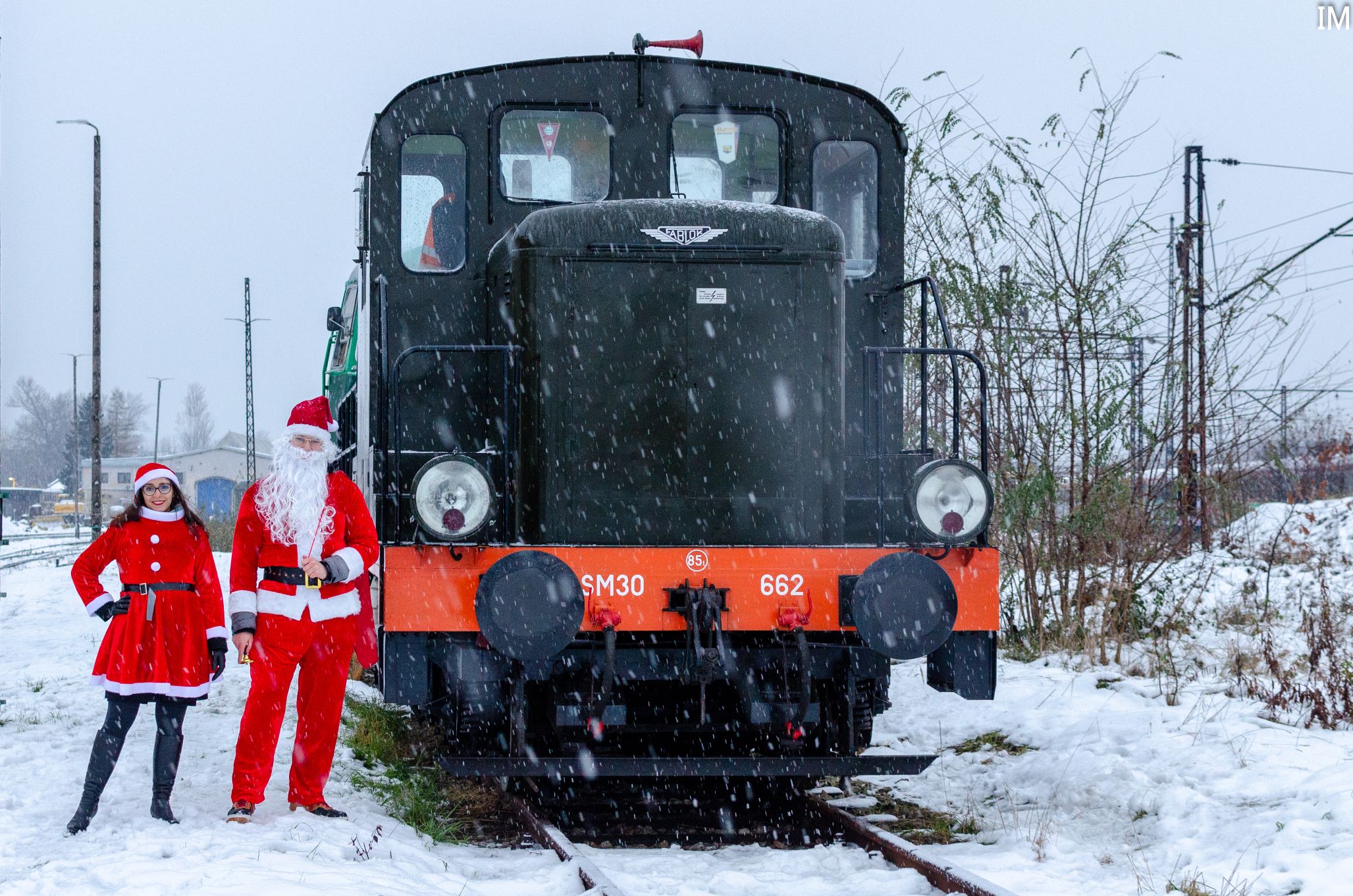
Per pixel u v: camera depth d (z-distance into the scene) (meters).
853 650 6.42
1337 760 6.41
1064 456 10.83
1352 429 12.52
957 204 10.87
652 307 6.44
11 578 24.66
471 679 6.12
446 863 5.23
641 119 7.24
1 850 4.90
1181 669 9.49
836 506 6.53
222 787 5.95
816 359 6.50
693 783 7.27
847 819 6.09
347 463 9.53
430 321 7.00
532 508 6.38
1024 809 6.52
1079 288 10.69
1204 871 5.16
